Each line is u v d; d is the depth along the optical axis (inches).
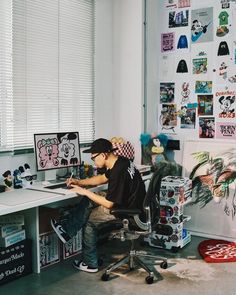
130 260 129.6
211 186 163.8
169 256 142.2
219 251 146.1
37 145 135.3
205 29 166.2
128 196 121.9
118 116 179.9
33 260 128.8
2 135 135.6
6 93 135.9
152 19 175.8
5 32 134.1
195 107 171.3
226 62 162.4
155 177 121.3
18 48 138.7
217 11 162.9
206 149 167.3
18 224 124.6
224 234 159.9
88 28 167.0
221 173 162.2
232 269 130.3
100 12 171.6
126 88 176.6
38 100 147.6
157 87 180.4
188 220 161.0
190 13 169.6
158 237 148.9
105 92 177.3
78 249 144.9
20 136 141.6
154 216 124.8
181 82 174.1
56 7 151.9
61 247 138.0
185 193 151.9
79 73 164.7
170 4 174.4
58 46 154.1
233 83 161.5
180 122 175.5
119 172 120.6
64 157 144.4
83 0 163.5
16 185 133.3
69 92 160.6
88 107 170.1
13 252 122.7
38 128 148.3
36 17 144.3
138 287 117.8
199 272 128.0
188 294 113.0
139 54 171.5
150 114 178.7
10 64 136.3
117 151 166.4
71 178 139.3
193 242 157.4
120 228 130.0
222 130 165.6
